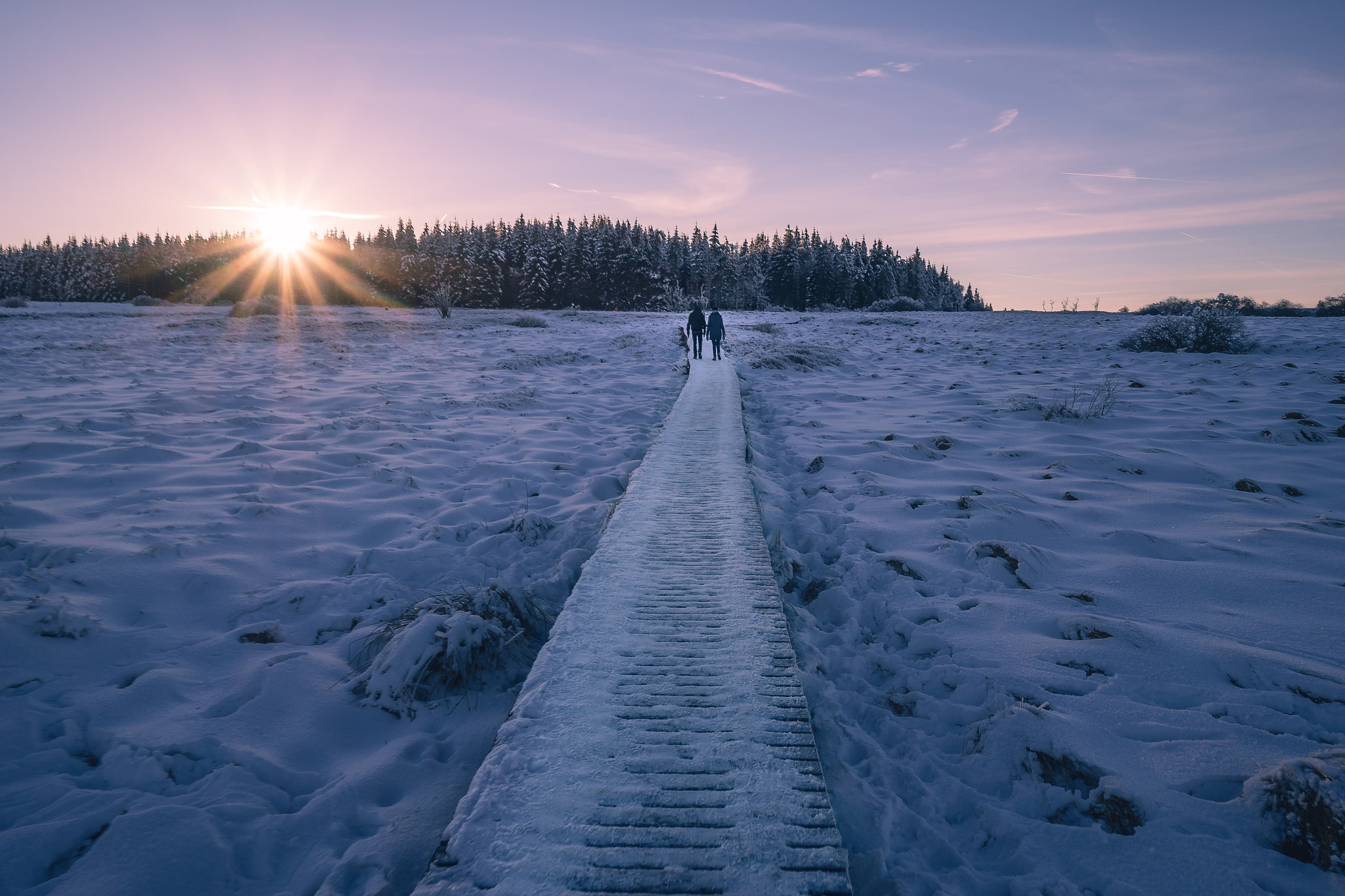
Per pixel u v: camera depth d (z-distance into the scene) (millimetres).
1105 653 3658
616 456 8578
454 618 3850
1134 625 3857
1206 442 8078
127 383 13141
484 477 7559
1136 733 3031
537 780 2639
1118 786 2646
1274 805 2459
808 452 8703
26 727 3117
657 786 2617
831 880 2207
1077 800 2680
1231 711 3127
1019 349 20828
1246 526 5344
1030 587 4617
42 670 3510
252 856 2541
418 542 5688
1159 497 6195
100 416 9445
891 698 3568
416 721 3422
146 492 6301
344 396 12250
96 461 7199
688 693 3230
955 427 9703
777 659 3527
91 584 4320
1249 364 14141
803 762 2758
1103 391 11898
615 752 2807
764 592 4301
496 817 2451
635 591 4305
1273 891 2219
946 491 6684
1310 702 3139
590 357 19891
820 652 4020
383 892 2381
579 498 6934
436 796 2891
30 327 26359
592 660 3516
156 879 2377
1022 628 4074
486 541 5691
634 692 3240
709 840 2361
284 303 39562
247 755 3057
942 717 3361
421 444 8828
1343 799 2363
